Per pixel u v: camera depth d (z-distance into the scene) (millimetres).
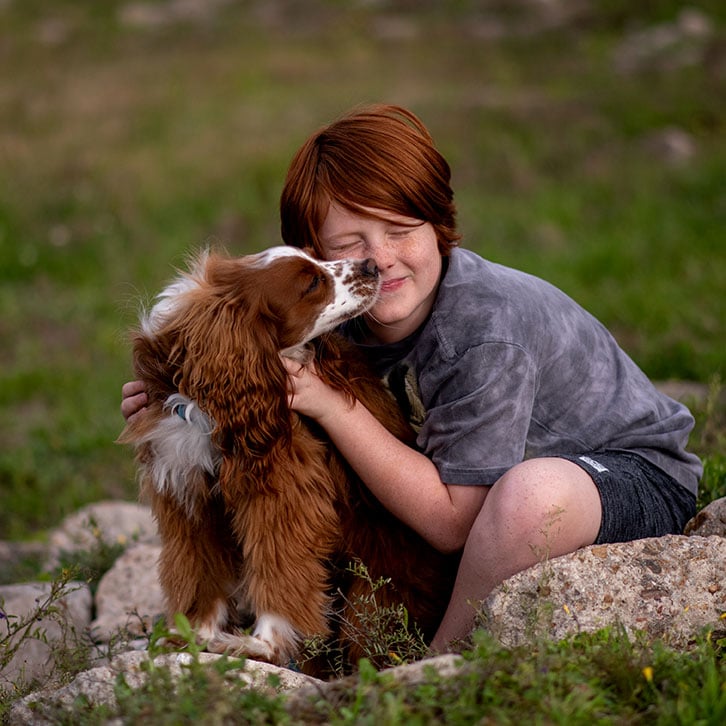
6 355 12391
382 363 5059
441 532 4633
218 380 4445
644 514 4586
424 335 4793
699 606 4184
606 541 4473
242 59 24781
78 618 5918
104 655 4742
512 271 5039
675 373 9500
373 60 24203
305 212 4844
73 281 14445
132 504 8266
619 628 3980
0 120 20812
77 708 3695
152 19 29750
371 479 4648
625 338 10711
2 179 17328
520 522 4266
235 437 4488
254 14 29359
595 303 11430
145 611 5961
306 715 3488
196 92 22156
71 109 21484
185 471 4645
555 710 3238
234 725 3398
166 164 17750
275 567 4609
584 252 13195
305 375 4605
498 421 4543
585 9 26906
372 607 4844
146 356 4648
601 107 19562
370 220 4684
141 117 20531
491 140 18172
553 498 4262
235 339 4465
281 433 4539
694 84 20531
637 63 22562
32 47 27469
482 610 4188
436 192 4773
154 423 4656
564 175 16875
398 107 4922
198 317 4496
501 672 3441
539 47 24609
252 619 5152
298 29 27766
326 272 4668
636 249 13219
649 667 3625
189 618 4777
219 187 16734
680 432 4992
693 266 12492
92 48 27203
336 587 5078
